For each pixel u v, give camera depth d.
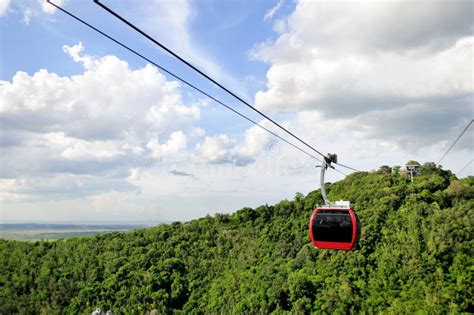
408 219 70.56
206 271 91.25
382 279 63.53
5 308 84.19
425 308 55.34
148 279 86.62
